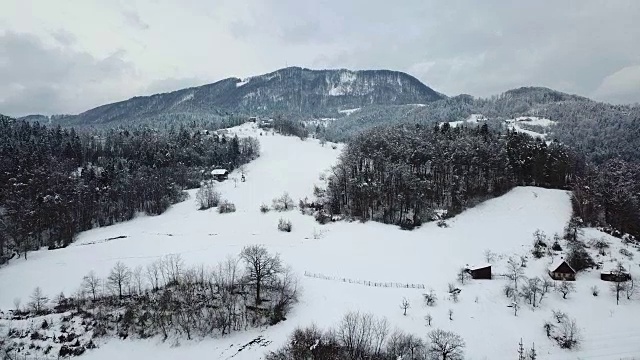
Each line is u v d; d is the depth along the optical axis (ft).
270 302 328.29
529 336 293.64
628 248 419.74
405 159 599.57
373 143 638.94
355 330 270.87
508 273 378.12
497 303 330.95
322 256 417.08
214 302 328.70
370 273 382.01
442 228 484.33
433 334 269.03
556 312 316.40
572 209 503.20
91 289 349.41
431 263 403.95
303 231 500.33
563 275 371.35
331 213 551.18
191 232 508.53
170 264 382.83
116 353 289.33
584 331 299.17
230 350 284.82
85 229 549.13
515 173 599.57
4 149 647.97
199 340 298.15
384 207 535.60
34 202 526.98
